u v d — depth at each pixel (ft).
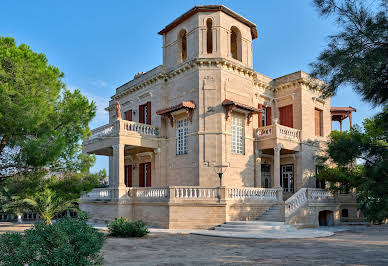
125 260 40.09
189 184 86.63
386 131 30.86
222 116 85.71
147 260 40.14
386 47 27.25
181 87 92.27
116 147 87.76
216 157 84.38
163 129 95.71
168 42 99.09
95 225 83.30
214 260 40.24
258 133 95.20
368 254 44.34
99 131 96.68
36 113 46.29
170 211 74.33
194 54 89.56
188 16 91.97
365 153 29.76
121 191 84.23
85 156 56.59
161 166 94.02
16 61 47.85
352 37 28.02
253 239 59.62
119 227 62.44
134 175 108.78
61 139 47.70
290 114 100.83
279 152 93.35
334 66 28.25
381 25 27.04
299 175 95.35
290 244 53.57
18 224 100.53
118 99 118.11
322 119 105.50
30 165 48.39
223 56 88.53
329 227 85.35
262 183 100.94
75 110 51.60
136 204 84.12
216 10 89.66
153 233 67.00
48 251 29.63
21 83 48.34
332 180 89.51
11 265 28.14
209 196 75.20
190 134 87.56
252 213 78.89
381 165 27.55
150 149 98.27
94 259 31.78
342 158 30.55
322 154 100.37
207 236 63.62
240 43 95.50
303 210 79.82
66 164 55.01
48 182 55.47
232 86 89.81
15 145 49.03
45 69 50.52
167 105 96.32
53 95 52.47
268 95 103.55
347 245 52.49
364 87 28.17
